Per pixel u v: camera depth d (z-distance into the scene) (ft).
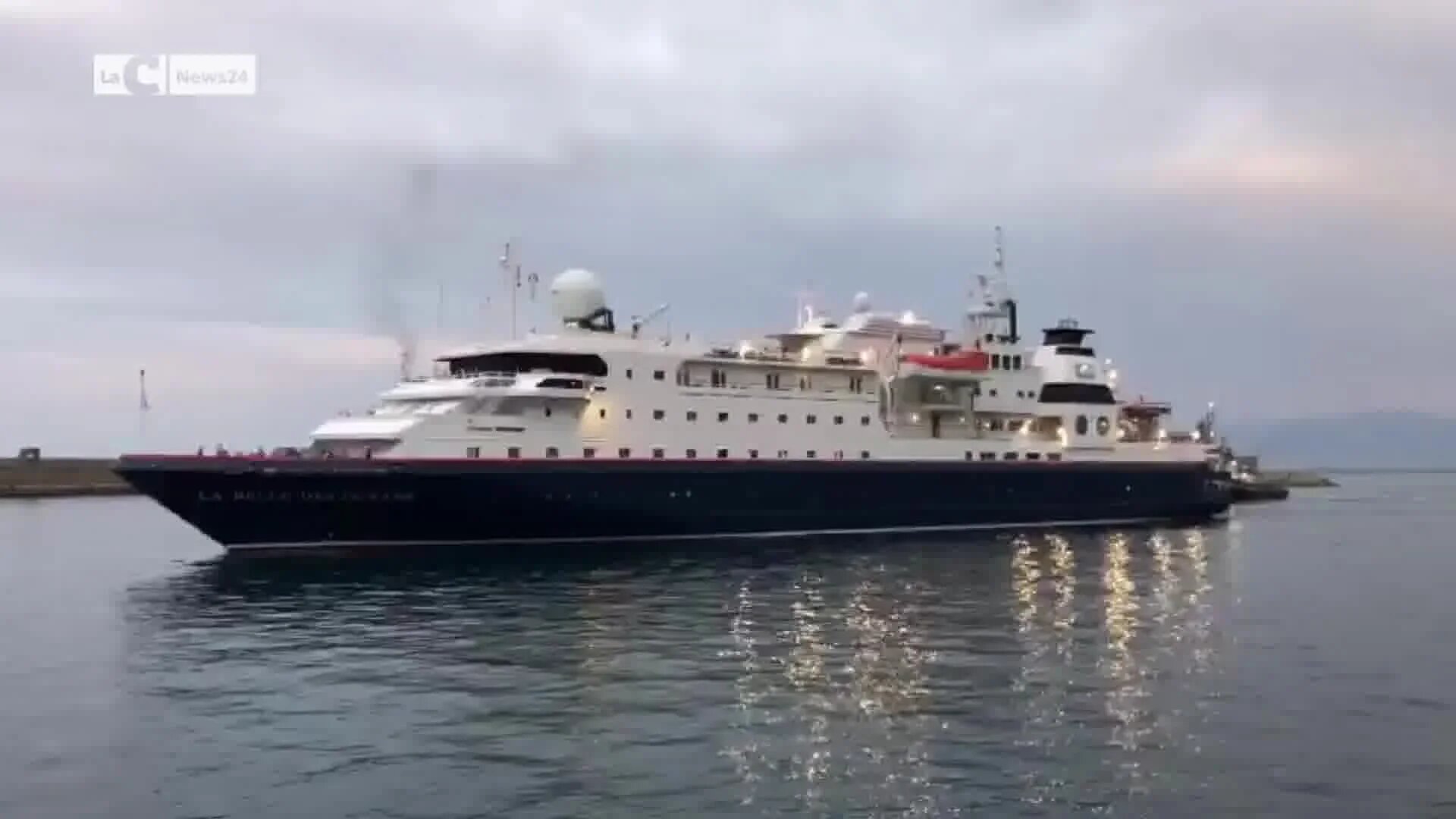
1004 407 217.15
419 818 52.95
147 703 74.08
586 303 181.57
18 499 402.31
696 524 175.94
